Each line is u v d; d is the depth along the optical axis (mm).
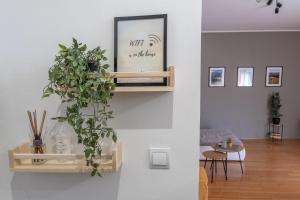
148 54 1024
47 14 1067
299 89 5535
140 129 1082
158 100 1064
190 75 1037
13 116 1118
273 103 5488
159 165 1085
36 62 1089
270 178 3416
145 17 1021
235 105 5688
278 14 4191
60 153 1042
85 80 890
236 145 3770
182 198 1092
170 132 1070
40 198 1154
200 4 1017
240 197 2891
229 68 5621
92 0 1051
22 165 1006
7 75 1104
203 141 4082
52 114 1105
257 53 5535
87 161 947
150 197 1105
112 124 1088
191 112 1053
